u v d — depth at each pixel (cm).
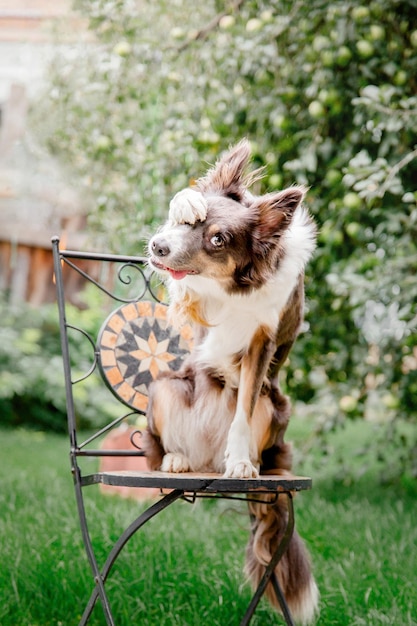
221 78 573
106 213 648
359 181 517
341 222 525
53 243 348
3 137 1018
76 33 746
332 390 634
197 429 332
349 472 668
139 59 593
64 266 1025
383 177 482
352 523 527
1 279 1030
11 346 996
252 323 314
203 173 540
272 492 293
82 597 388
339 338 604
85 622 306
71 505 534
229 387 330
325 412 652
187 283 311
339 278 535
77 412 1022
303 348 593
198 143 544
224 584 393
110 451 335
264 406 332
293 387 636
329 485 694
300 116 566
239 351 319
